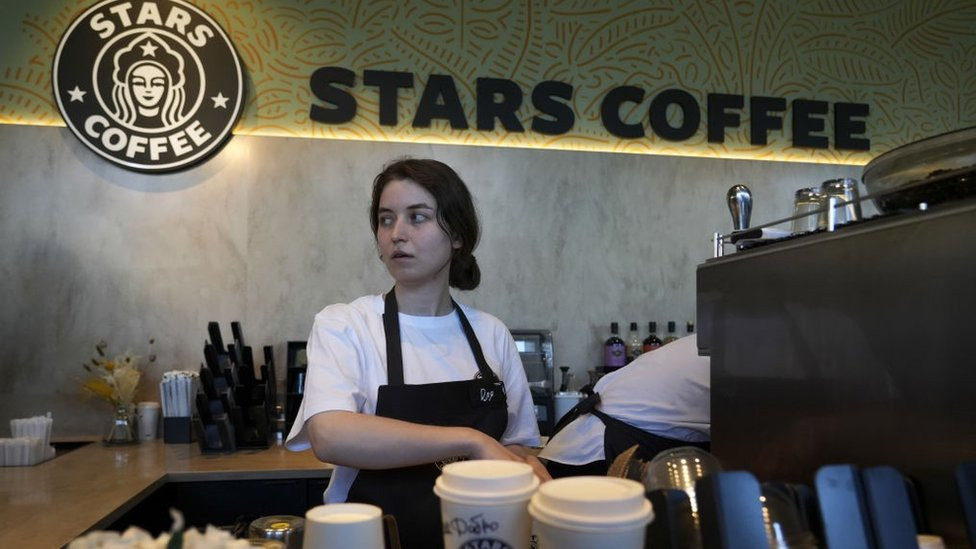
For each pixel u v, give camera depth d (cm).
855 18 388
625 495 59
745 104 376
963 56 395
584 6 366
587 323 354
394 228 142
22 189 321
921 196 90
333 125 344
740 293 114
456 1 356
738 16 379
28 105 325
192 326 328
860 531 64
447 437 117
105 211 325
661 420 194
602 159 361
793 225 126
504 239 351
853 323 89
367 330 145
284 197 337
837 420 91
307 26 346
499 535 65
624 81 367
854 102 385
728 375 117
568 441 208
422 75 351
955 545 74
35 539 159
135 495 207
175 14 332
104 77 325
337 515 72
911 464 80
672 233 364
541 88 357
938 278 77
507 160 354
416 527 126
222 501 250
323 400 129
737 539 61
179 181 331
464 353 151
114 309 323
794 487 69
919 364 79
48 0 329
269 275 334
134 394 306
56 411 317
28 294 319
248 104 339
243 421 288
